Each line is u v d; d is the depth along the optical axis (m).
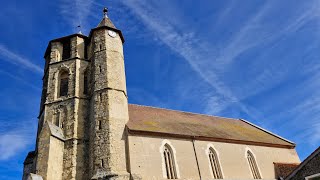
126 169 26.72
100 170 26.12
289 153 38.41
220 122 41.62
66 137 30.08
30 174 24.81
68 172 28.08
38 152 27.30
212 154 32.44
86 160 29.08
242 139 35.56
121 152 27.45
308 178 25.28
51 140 27.84
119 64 34.66
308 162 25.62
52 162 27.17
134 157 27.30
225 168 31.84
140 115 34.09
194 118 39.72
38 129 34.06
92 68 34.44
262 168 34.50
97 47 35.31
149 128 30.11
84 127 31.12
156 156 28.48
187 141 31.42
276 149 37.84
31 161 32.34
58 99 33.06
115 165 26.34
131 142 28.12
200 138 32.38
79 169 28.38
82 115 31.81
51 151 27.42
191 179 28.81
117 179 25.20
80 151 29.41
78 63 35.31
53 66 35.84
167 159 29.19
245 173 32.78
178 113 39.69
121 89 32.41
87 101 33.03
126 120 30.50
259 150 36.22
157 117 35.28
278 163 35.97
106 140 27.75
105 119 29.17
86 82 34.81
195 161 30.30
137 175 26.08
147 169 27.20
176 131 31.59
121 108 30.86
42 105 35.19
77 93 32.91
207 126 37.38
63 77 35.28
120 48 36.66
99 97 30.97
